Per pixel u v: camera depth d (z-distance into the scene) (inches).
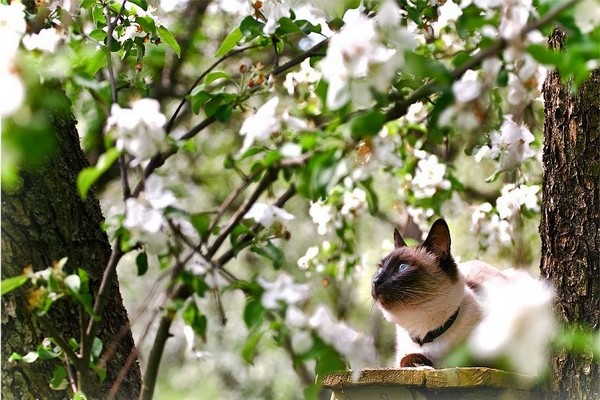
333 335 139.2
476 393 197.0
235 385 496.4
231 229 146.9
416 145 293.6
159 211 137.2
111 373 201.5
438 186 279.4
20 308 193.0
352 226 302.5
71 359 158.6
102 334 203.9
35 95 129.9
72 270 201.6
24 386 191.6
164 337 153.3
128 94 228.2
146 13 214.7
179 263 142.4
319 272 319.9
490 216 301.3
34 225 199.2
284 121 149.7
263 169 147.3
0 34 146.3
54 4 191.9
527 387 199.6
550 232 208.1
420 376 197.9
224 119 170.2
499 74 146.0
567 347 189.5
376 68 123.3
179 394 498.3
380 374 200.2
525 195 273.3
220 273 145.4
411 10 201.2
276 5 181.2
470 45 237.9
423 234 305.7
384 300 235.1
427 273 231.5
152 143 137.2
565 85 207.8
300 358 138.7
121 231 147.4
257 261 441.7
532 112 278.5
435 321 231.8
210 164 462.3
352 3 185.8
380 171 289.7
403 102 140.6
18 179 197.5
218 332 483.2
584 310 198.2
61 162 207.3
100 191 395.5
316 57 185.9
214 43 419.2
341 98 123.9
